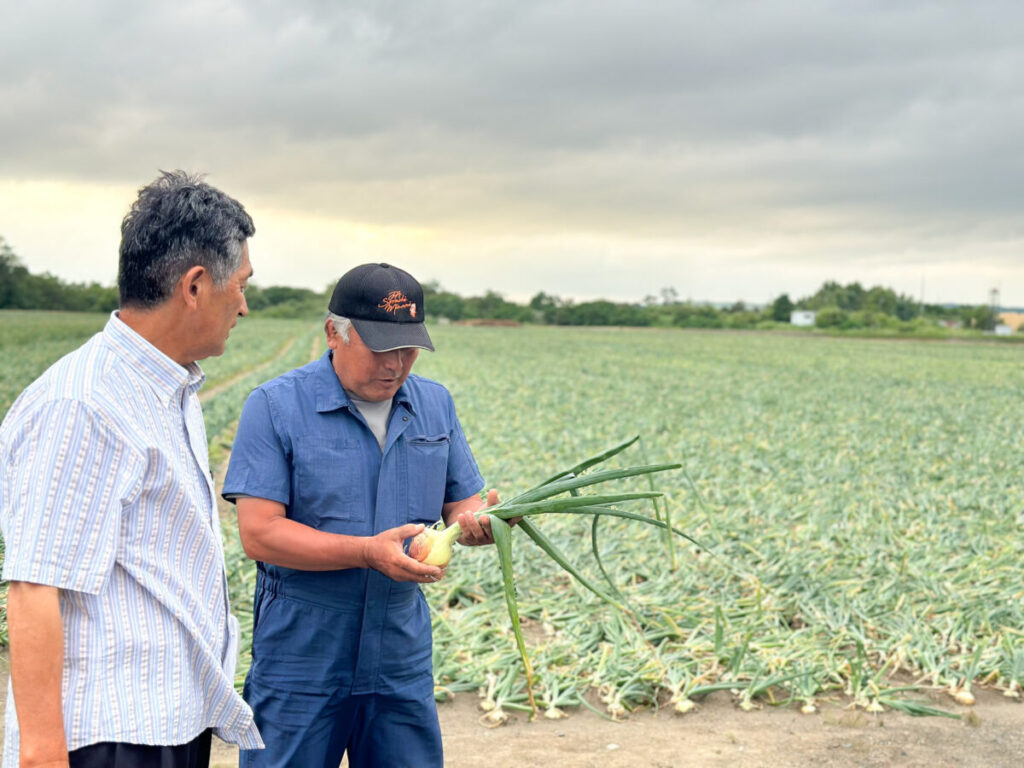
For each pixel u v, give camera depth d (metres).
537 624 5.76
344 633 2.50
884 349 52.41
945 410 19.59
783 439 14.63
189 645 1.89
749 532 7.81
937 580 6.41
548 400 20.27
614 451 2.70
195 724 1.90
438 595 5.97
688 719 4.41
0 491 1.74
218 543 2.01
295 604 2.49
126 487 1.76
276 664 2.52
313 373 2.52
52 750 1.66
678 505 8.76
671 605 5.84
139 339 1.89
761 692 4.69
